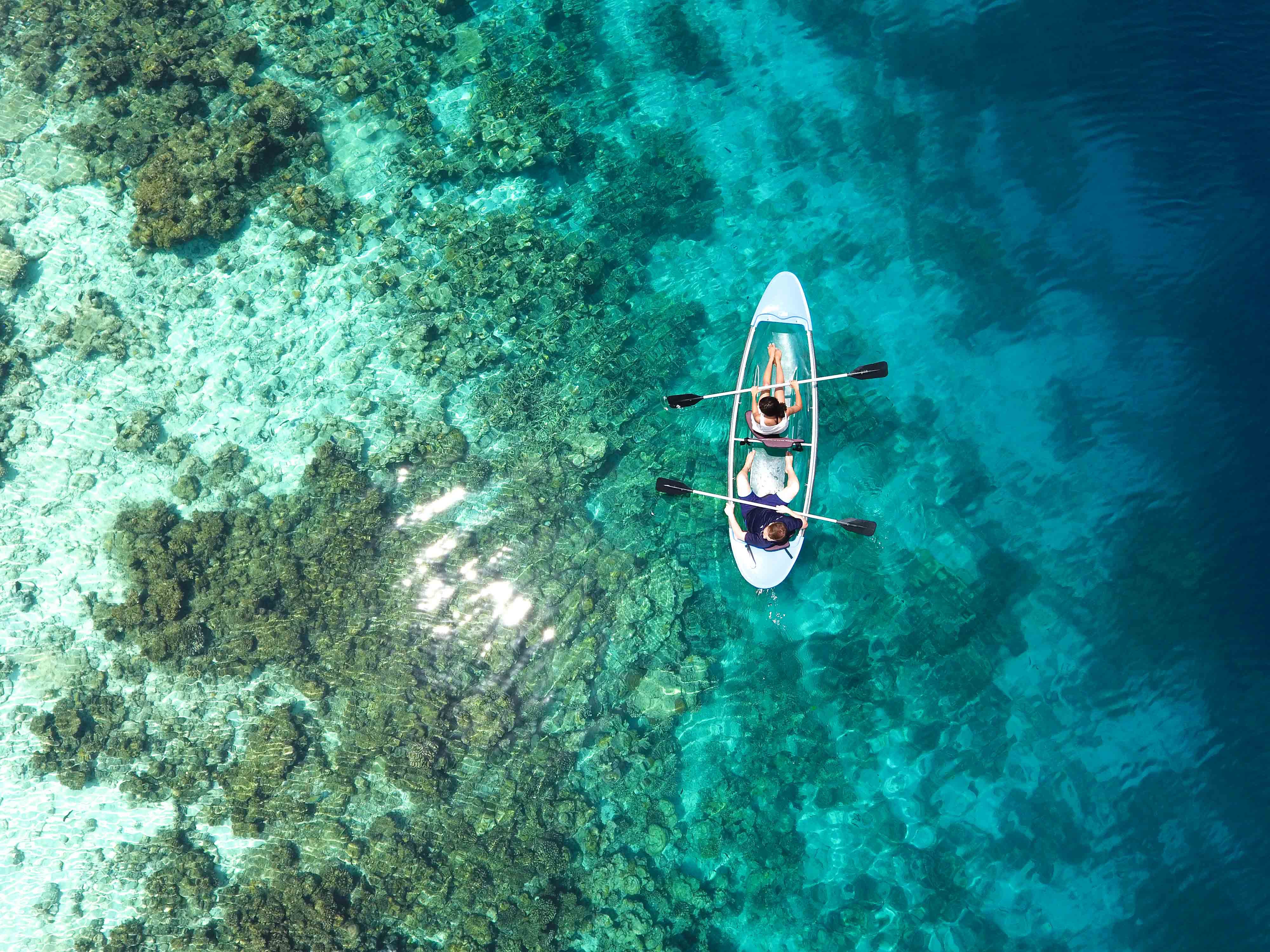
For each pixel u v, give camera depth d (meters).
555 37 13.38
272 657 10.03
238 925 9.16
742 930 9.56
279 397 11.33
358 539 10.45
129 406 11.17
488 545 10.60
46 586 10.41
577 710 10.08
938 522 11.02
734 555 10.62
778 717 10.31
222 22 12.88
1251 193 12.45
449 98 12.88
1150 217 12.36
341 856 9.54
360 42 13.02
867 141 12.83
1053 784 10.16
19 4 12.58
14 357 11.07
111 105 12.02
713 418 11.38
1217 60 13.20
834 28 13.53
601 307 11.97
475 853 9.48
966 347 11.78
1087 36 13.36
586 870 9.56
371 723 9.84
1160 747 10.27
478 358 11.50
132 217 11.87
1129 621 10.69
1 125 12.03
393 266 11.96
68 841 9.57
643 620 10.44
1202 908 9.73
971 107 12.98
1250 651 10.55
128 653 10.19
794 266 12.17
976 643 10.60
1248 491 11.19
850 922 9.66
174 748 9.88
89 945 9.22
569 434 11.20
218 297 11.72
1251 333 11.88
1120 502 11.15
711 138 12.88
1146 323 11.89
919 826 10.04
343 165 12.38
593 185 12.58
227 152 11.85
